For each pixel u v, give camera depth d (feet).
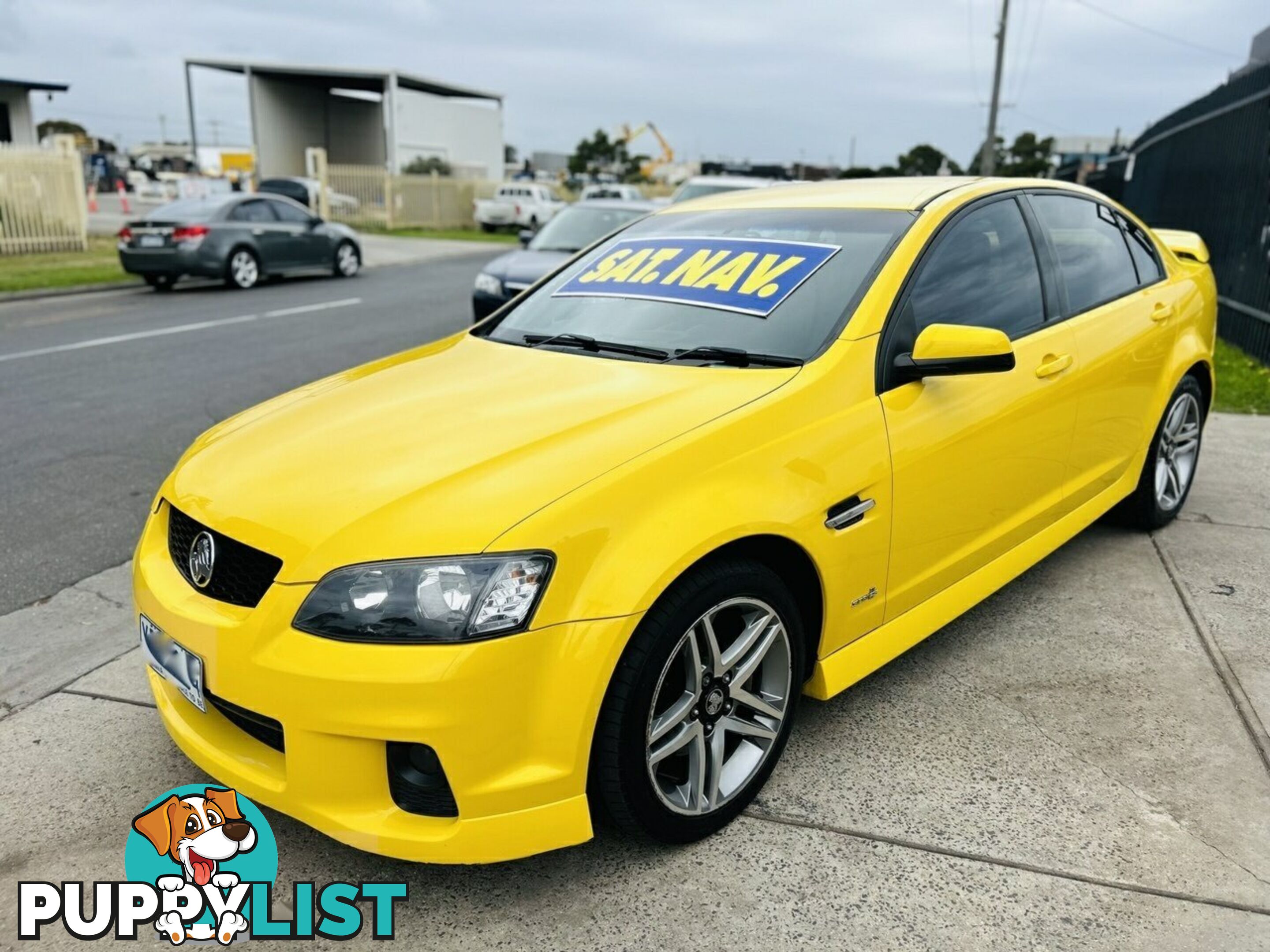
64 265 52.65
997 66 106.32
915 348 8.86
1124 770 8.79
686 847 7.89
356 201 99.91
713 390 8.32
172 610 7.47
